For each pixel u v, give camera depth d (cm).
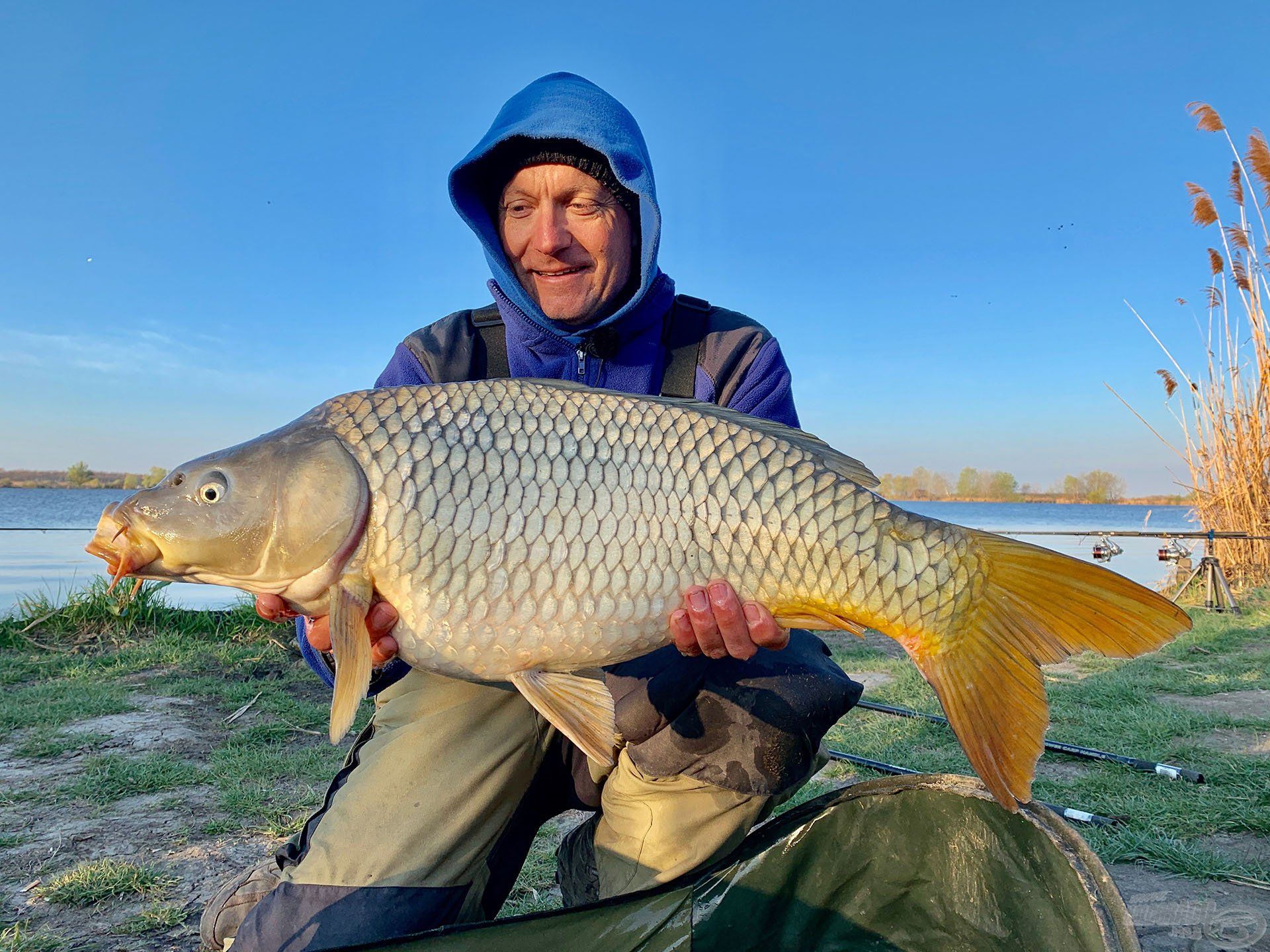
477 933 55
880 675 201
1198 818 104
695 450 67
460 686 73
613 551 65
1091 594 64
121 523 65
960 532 67
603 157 86
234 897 74
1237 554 326
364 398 67
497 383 67
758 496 66
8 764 128
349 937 63
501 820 73
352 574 64
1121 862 95
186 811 111
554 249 86
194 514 65
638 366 87
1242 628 248
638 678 74
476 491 64
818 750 76
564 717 65
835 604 67
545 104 84
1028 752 63
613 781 74
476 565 64
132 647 204
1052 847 58
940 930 65
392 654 67
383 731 75
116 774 122
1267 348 320
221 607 283
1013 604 66
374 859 66
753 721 68
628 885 70
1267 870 91
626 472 65
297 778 125
